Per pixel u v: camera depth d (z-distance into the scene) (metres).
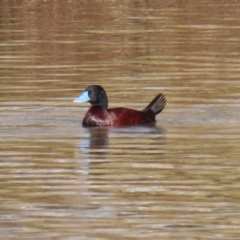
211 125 19.55
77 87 23.05
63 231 13.54
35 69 25.28
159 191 15.25
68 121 20.03
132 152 17.59
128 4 36.66
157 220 13.98
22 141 18.39
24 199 14.90
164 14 34.28
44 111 20.73
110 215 14.17
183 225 13.78
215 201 14.73
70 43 29.08
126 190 15.33
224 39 29.31
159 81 23.62
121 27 31.75
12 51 27.94
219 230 13.56
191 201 14.76
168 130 19.27
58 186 15.55
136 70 25.05
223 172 16.27
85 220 13.97
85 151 17.69
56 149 17.86
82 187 15.46
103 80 23.84
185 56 26.84
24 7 35.72
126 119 19.70
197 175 16.09
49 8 35.53
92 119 19.59
